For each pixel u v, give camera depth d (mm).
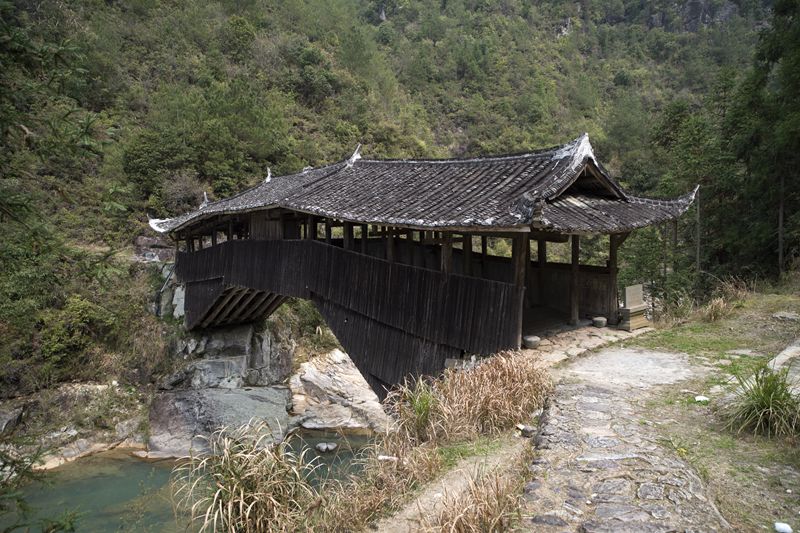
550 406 6246
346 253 11688
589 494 4086
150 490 12586
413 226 8328
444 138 51156
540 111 55031
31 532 10500
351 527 4691
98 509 11539
